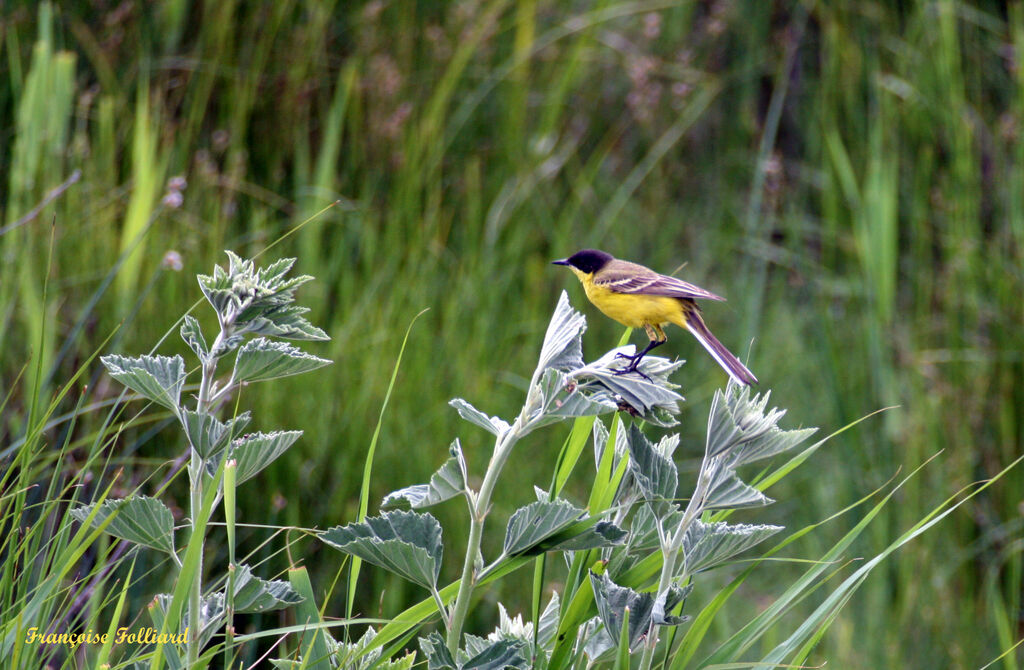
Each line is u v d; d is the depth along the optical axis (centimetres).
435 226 1196
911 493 1056
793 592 458
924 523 450
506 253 1215
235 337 400
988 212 1259
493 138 1323
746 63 1571
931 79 1303
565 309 425
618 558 460
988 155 1287
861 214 1220
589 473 1049
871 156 1332
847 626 973
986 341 1123
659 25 1577
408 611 433
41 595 424
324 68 1233
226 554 828
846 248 1324
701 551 402
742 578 446
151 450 821
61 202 948
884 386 1145
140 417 820
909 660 985
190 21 1191
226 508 380
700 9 1617
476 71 1324
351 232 1148
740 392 408
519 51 1348
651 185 1501
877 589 1019
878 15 1412
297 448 880
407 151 1197
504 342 1126
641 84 1438
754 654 980
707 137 1592
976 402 1094
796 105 1589
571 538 401
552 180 1364
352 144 1205
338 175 1213
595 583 415
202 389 394
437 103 1231
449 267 1181
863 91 1410
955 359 1120
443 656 395
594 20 1388
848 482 1115
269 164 1182
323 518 880
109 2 1157
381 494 902
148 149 948
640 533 463
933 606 1001
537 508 393
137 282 932
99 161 1038
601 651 460
